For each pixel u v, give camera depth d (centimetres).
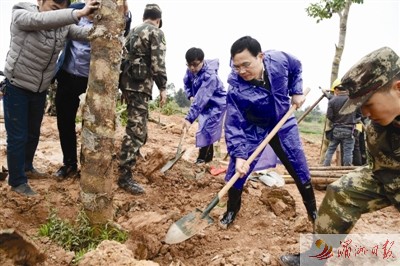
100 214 328
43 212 369
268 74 358
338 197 266
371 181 261
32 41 359
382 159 244
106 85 315
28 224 356
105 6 308
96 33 309
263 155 425
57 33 371
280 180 548
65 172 465
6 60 371
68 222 334
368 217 451
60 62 415
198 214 326
